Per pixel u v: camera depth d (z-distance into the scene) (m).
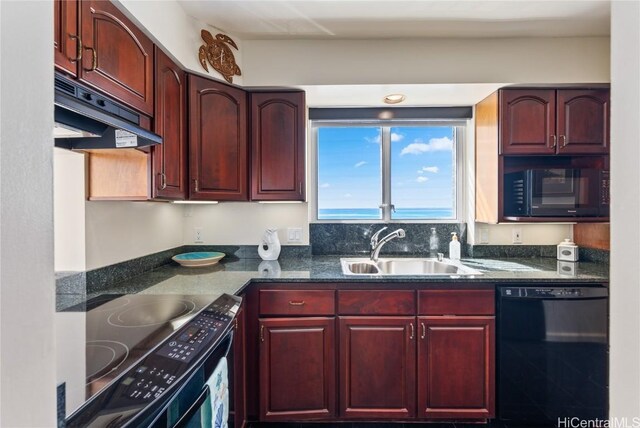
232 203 2.39
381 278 1.78
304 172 2.12
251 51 2.02
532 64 1.98
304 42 2.02
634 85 0.42
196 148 1.81
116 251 1.65
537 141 2.06
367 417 1.80
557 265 2.10
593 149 2.03
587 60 1.98
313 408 1.80
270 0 1.63
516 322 1.76
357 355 1.80
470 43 2.00
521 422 1.79
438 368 1.79
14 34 0.34
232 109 1.99
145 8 1.37
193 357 0.90
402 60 2.01
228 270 1.98
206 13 1.73
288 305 1.79
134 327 1.04
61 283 1.37
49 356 0.38
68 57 1.00
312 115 2.48
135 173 1.47
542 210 2.02
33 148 0.37
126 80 1.28
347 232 2.55
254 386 1.80
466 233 2.52
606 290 1.75
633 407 0.44
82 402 0.64
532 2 1.64
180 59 1.66
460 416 1.79
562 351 1.75
